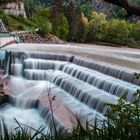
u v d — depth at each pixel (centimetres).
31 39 5291
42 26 5659
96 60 2884
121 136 338
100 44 7388
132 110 465
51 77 2722
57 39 5884
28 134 359
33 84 2595
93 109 1897
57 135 352
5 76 2869
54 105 1894
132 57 3619
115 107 492
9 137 346
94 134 342
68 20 7056
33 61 2973
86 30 7231
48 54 3081
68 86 2334
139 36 8056
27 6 7512
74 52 3688
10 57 3027
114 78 2264
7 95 2138
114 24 7638
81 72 2498
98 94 2020
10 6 6844
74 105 1948
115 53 4162
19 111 1969
